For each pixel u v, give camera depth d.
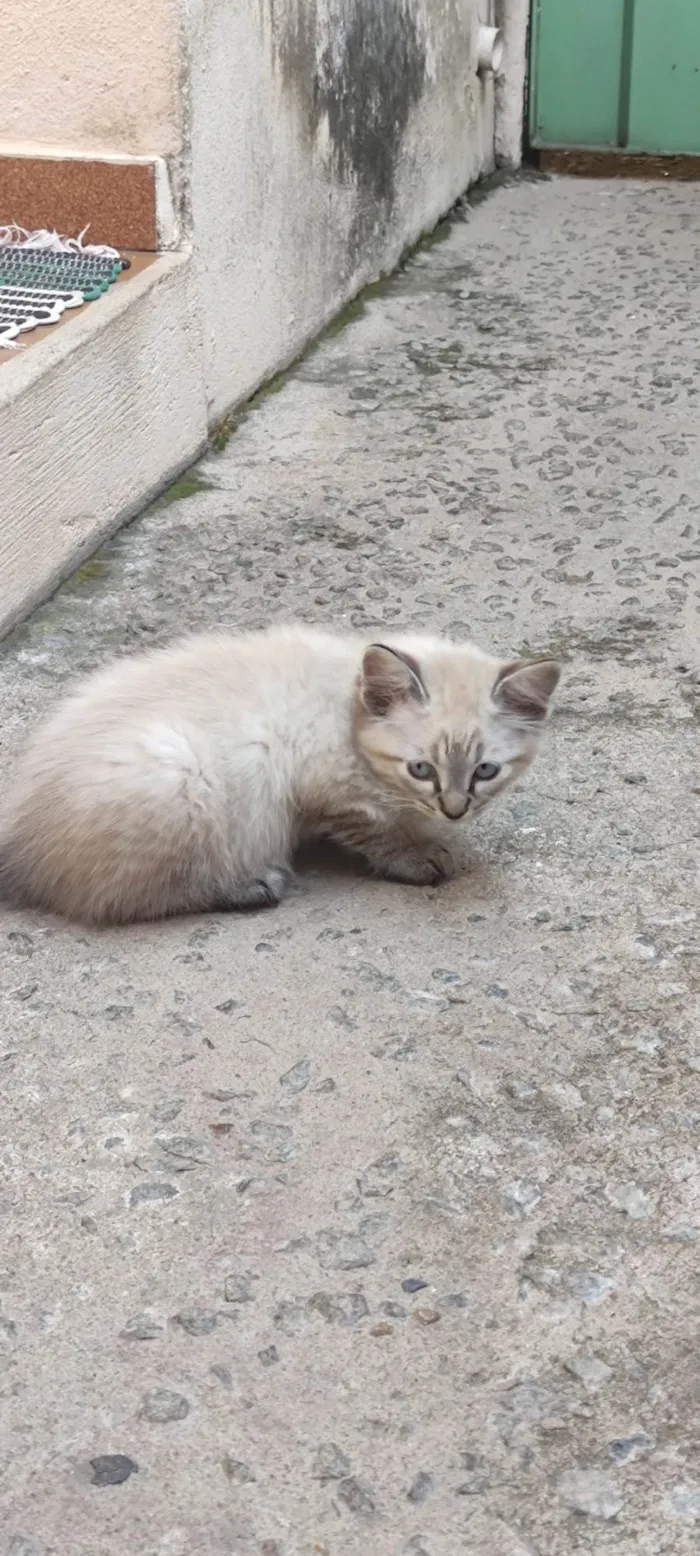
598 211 1.96
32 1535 0.53
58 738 0.81
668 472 1.30
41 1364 0.58
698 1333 0.60
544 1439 0.56
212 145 1.27
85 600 1.11
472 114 1.97
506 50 2.04
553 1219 0.64
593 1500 0.54
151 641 1.05
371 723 0.80
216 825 0.79
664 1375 0.58
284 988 0.76
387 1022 0.74
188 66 1.21
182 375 1.26
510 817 0.89
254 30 1.30
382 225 1.69
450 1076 0.71
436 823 0.85
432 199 1.85
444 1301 0.61
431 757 0.78
